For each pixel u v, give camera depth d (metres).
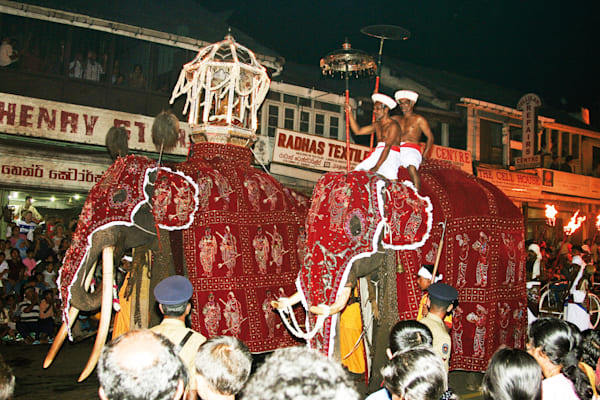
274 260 5.61
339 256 4.55
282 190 6.09
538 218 19.70
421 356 2.30
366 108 16.58
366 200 4.75
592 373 3.74
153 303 5.02
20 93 11.36
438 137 18.31
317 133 15.67
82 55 12.24
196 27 15.99
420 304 4.98
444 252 5.51
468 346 5.46
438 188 5.65
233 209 5.40
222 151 5.81
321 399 1.40
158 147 5.51
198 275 5.12
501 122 19.47
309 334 4.39
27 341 8.50
